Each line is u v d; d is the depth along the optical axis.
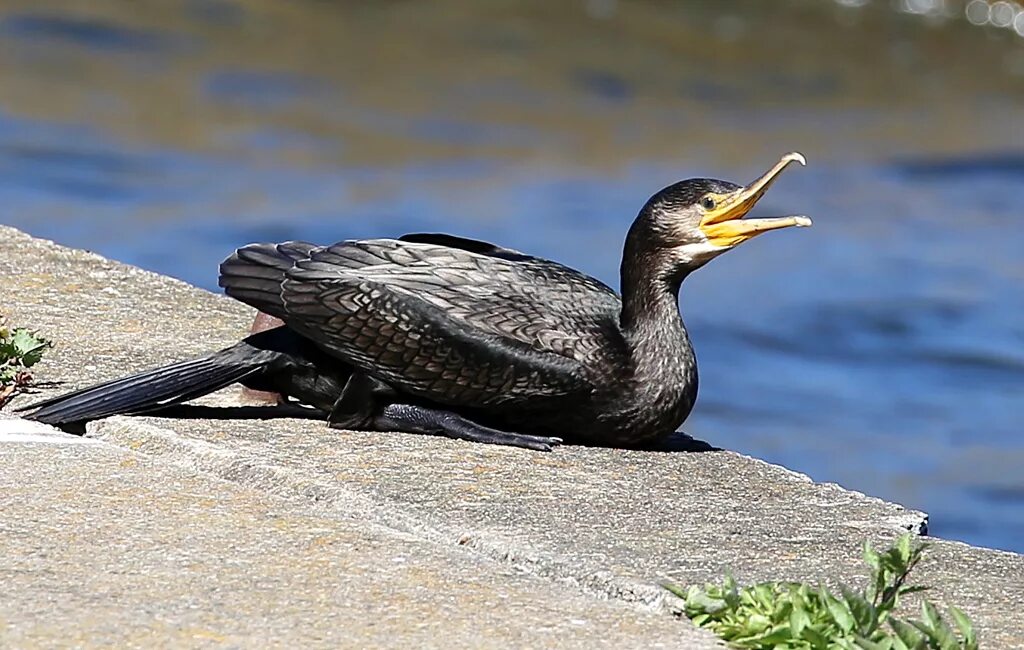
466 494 9.33
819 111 38.91
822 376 22.30
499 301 10.28
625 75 40.06
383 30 41.09
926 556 8.99
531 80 39.09
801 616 7.34
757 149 35.84
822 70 41.72
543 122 36.44
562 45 41.53
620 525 9.03
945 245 29.17
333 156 32.69
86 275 13.40
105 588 7.68
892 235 29.67
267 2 41.62
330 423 10.37
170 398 10.19
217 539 8.34
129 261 25.52
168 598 7.62
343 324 10.11
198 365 10.38
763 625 7.48
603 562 8.38
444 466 9.77
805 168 34.53
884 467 19.06
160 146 32.09
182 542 8.27
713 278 26.66
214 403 11.05
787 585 7.87
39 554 8.01
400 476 9.53
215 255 26.11
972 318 24.91
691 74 40.66
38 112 33.28
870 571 8.36
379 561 8.20
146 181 29.97
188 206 28.75
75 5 39.81
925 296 25.92
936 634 7.21
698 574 8.34
